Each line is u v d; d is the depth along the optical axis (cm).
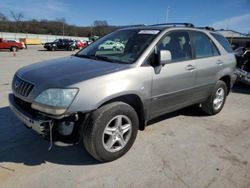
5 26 7688
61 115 295
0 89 718
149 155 368
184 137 433
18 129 436
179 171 332
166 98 402
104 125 321
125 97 348
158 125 480
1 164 333
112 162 346
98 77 316
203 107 532
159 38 393
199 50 471
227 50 556
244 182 314
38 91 305
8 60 1634
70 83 300
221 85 536
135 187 298
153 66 371
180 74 414
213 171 335
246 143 421
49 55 2314
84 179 308
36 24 8469
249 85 840
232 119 536
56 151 370
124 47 402
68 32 8844
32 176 311
